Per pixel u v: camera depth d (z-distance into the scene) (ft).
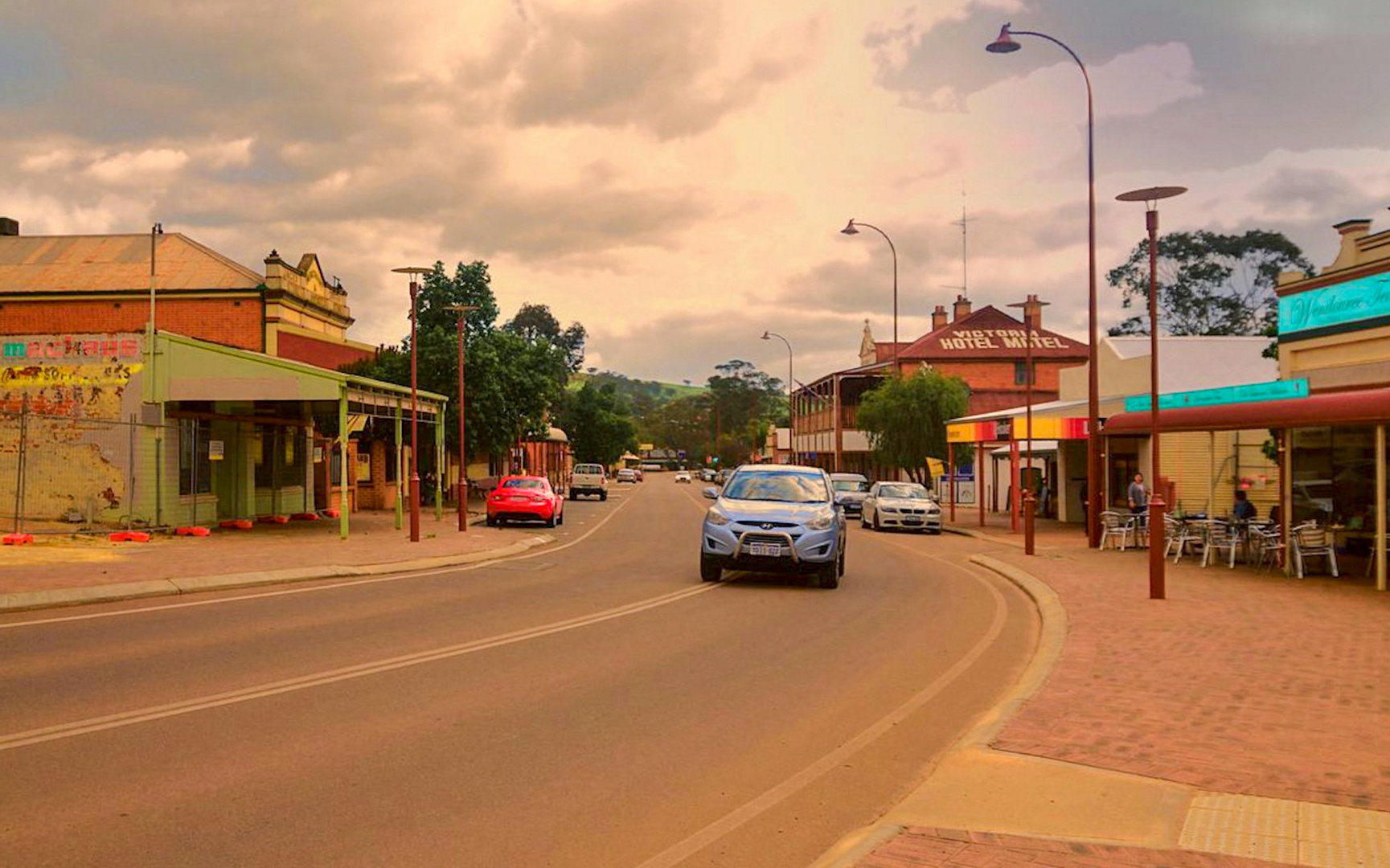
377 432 122.52
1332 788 19.19
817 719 25.25
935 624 41.47
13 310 107.24
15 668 28.86
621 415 326.65
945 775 20.03
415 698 26.08
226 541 70.74
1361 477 61.05
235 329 106.52
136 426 74.08
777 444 355.77
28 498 75.20
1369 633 37.40
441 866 15.44
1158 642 35.53
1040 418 97.55
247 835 16.46
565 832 17.08
